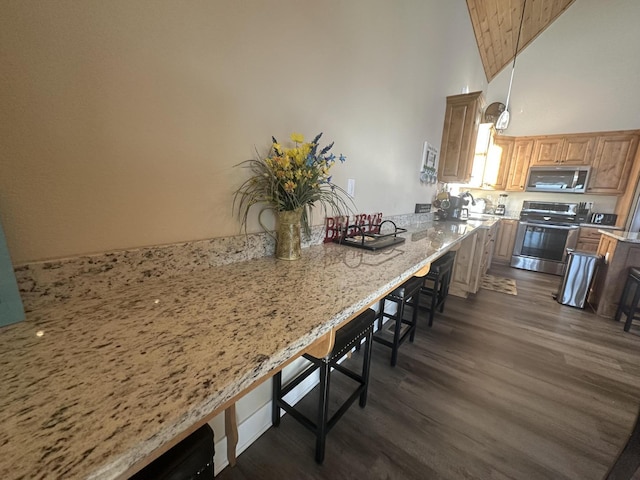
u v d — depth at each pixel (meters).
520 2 3.24
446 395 1.51
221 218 1.00
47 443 0.32
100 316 0.61
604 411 1.43
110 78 0.68
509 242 4.49
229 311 0.67
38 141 0.59
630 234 2.77
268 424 1.27
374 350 1.96
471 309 2.73
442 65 2.67
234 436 1.06
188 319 0.62
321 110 1.35
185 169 0.87
